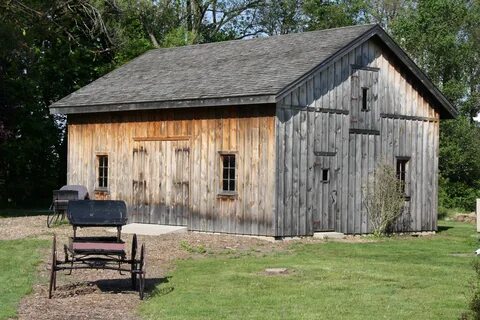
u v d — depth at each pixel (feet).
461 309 41.04
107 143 85.92
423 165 86.12
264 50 83.10
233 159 74.49
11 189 117.19
